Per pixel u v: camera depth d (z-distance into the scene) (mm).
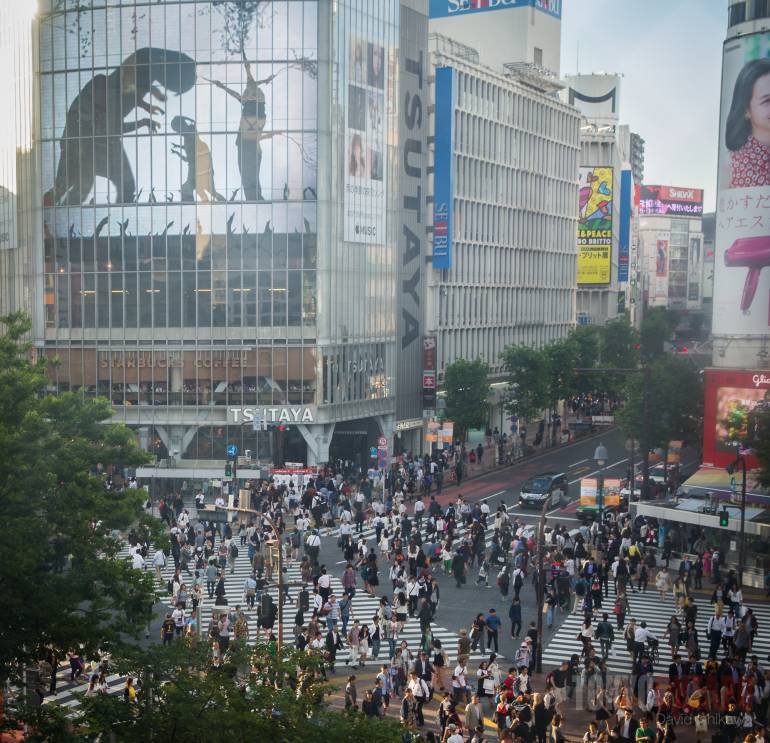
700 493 61281
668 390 74188
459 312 106812
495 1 133625
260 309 82688
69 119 83750
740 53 82312
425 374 98875
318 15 80812
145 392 84062
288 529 63906
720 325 84562
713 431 76750
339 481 71000
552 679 36531
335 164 82812
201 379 83375
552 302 131625
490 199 112438
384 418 92500
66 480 29391
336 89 82438
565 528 55812
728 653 40844
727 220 83750
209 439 83562
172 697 21172
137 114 82500
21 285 88562
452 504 65125
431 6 137875
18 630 25922
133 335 83938
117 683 37750
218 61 81312
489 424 111500
